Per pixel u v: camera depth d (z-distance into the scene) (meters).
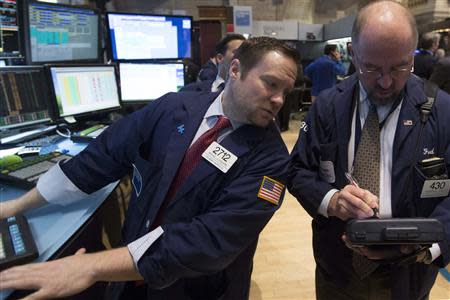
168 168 0.93
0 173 1.23
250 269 1.04
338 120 1.09
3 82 1.57
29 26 1.85
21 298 0.74
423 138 0.99
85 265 0.76
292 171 1.18
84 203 1.09
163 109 1.03
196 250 0.78
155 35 2.83
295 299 1.94
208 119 0.97
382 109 1.03
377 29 0.86
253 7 8.62
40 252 0.83
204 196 0.89
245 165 0.89
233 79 0.91
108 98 2.30
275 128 0.98
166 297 0.95
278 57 0.83
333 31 7.89
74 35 2.20
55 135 1.96
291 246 2.46
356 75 1.12
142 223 0.97
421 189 0.97
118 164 1.05
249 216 0.82
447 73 2.87
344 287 1.19
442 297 1.90
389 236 0.84
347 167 1.09
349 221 0.88
